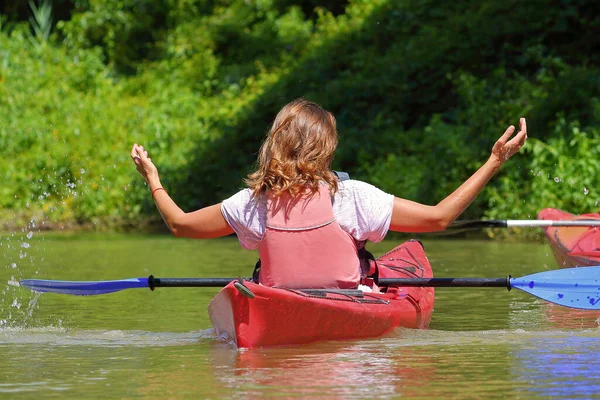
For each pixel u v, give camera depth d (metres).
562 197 23.86
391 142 29.67
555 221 11.16
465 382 7.69
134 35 43.44
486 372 8.09
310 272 9.42
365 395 7.23
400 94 32.03
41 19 42.75
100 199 29.58
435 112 31.94
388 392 7.34
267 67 39.03
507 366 8.37
